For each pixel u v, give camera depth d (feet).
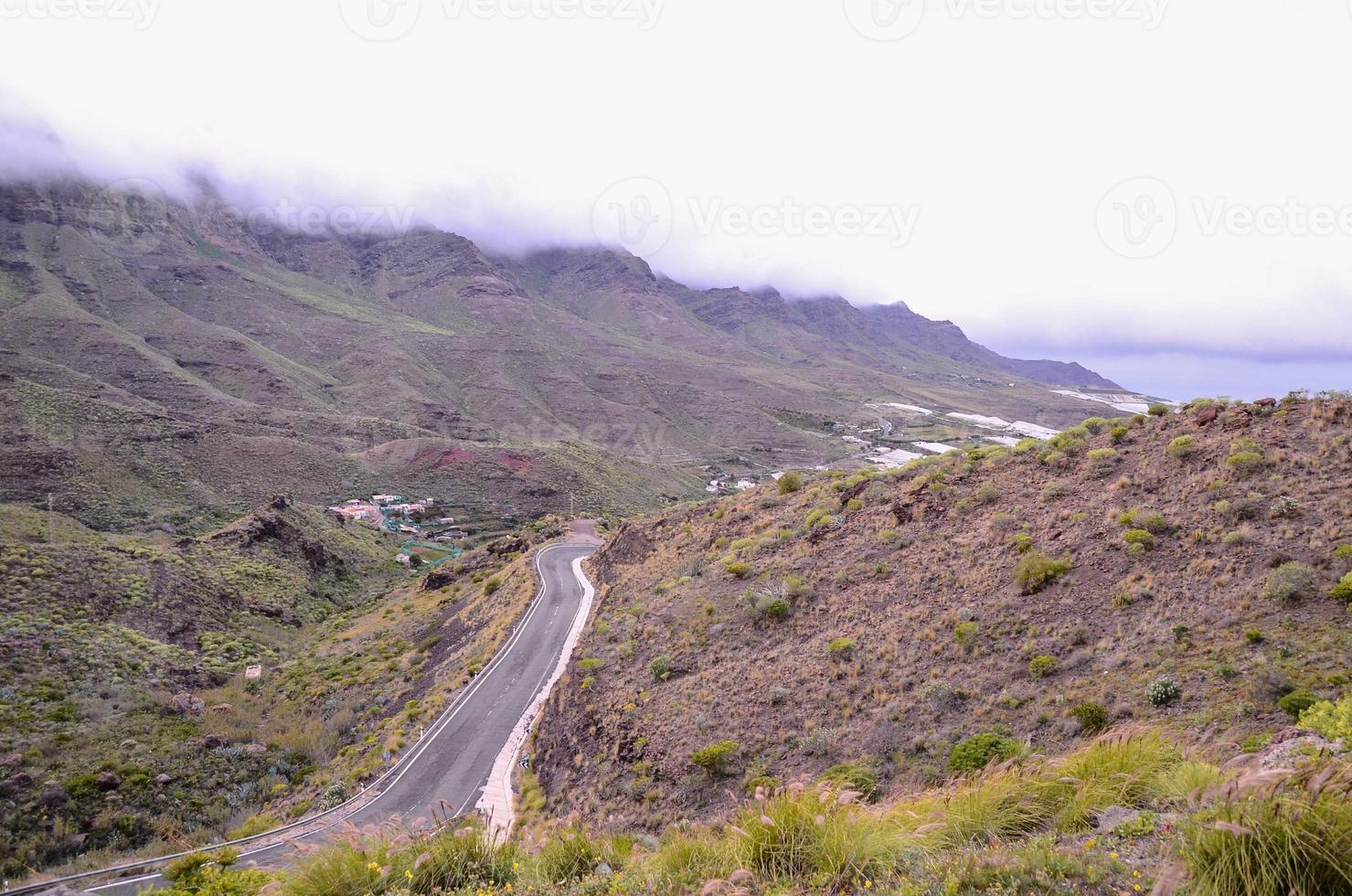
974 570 70.85
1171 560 58.75
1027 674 52.70
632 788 57.67
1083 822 18.04
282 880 19.85
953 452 108.17
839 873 16.12
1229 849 11.75
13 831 74.79
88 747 95.14
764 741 56.70
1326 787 11.89
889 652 62.80
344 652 158.71
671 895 16.71
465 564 224.33
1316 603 46.78
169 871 30.45
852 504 99.50
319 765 99.40
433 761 84.38
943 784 42.09
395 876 19.90
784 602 78.38
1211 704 40.63
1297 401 75.56
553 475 431.84
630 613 98.07
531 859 21.72
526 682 106.22
